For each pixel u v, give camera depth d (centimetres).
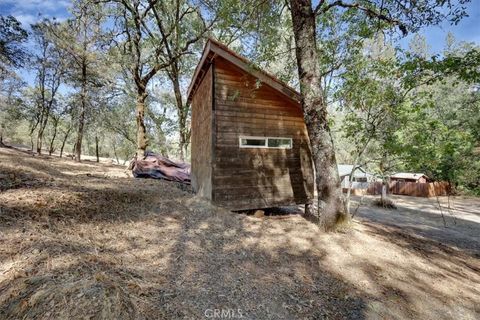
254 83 725
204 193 756
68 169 1101
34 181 583
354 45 747
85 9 1429
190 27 1658
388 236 672
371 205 1638
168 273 333
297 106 789
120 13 1388
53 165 1110
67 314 201
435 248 667
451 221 1244
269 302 318
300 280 380
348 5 629
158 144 1969
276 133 757
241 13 768
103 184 732
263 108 745
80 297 217
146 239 418
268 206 725
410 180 2589
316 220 686
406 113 652
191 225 521
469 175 1320
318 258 456
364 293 370
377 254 510
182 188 953
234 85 712
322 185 598
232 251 441
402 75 638
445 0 518
